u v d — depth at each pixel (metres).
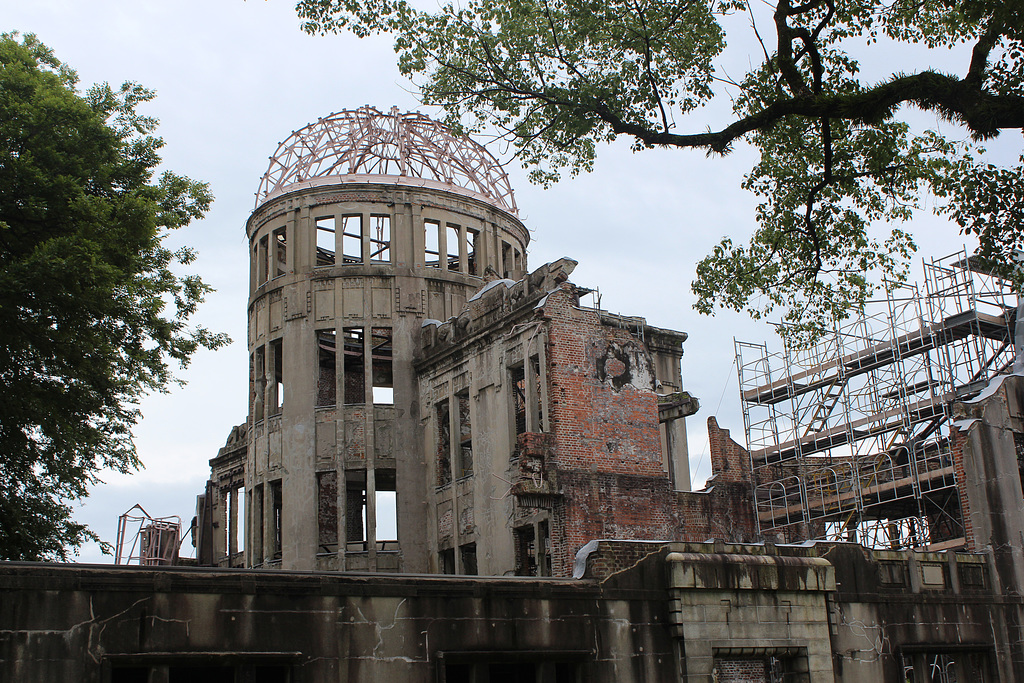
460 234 40.09
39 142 22.62
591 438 29.69
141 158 25.55
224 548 47.72
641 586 20.81
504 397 32.16
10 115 22.45
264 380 39.69
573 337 30.34
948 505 32.88
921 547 31.80
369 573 17.53
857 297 21.20
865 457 35.78
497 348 32.78
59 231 22.58
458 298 39.22
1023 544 28.28
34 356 23.09
